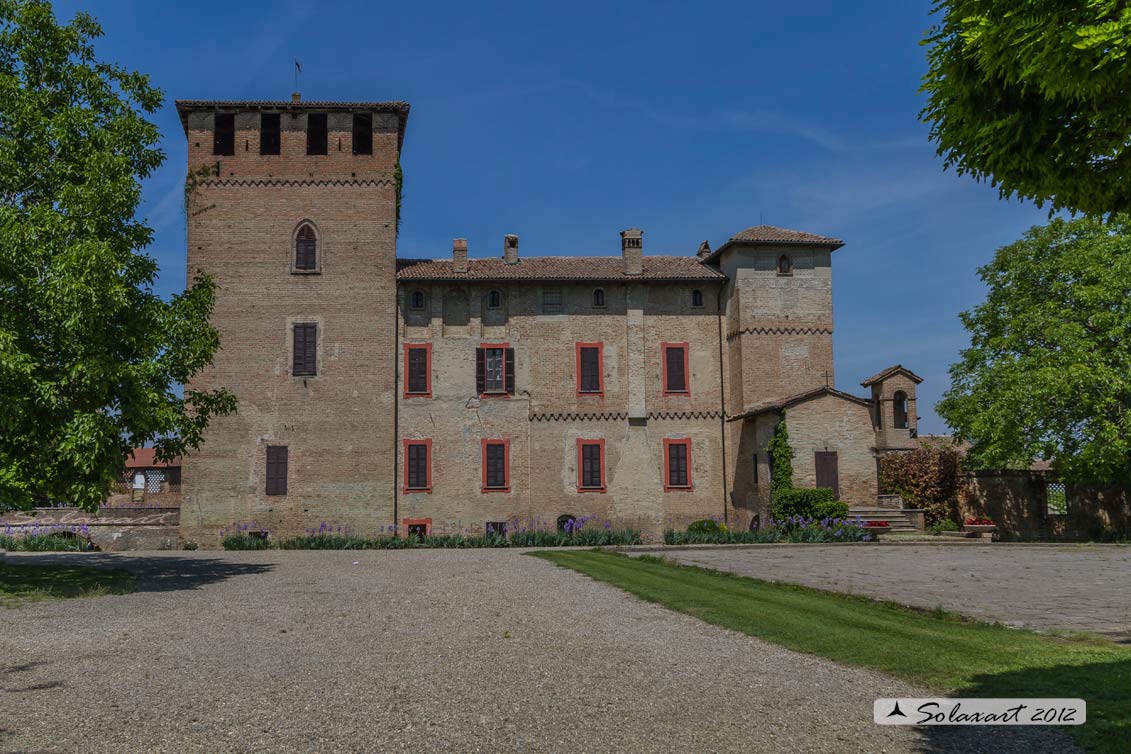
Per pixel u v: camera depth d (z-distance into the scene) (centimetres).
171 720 866
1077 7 722
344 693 970
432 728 838
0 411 1881
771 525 3766
